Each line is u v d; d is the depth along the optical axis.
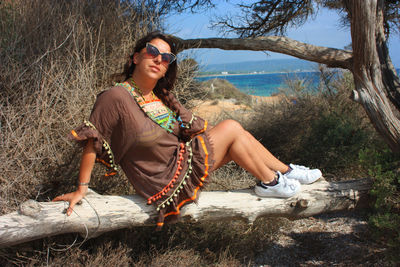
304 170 2.63
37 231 1.92
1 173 2.24
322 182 2.66
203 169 2.18
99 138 1.98
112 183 2.86
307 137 4.69
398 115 4.30
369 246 2.74
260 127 5.25
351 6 3.04
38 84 2.56
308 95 6.00
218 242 2.91
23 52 2.70
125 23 3.62
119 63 3.37
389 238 2.31
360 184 2.65
